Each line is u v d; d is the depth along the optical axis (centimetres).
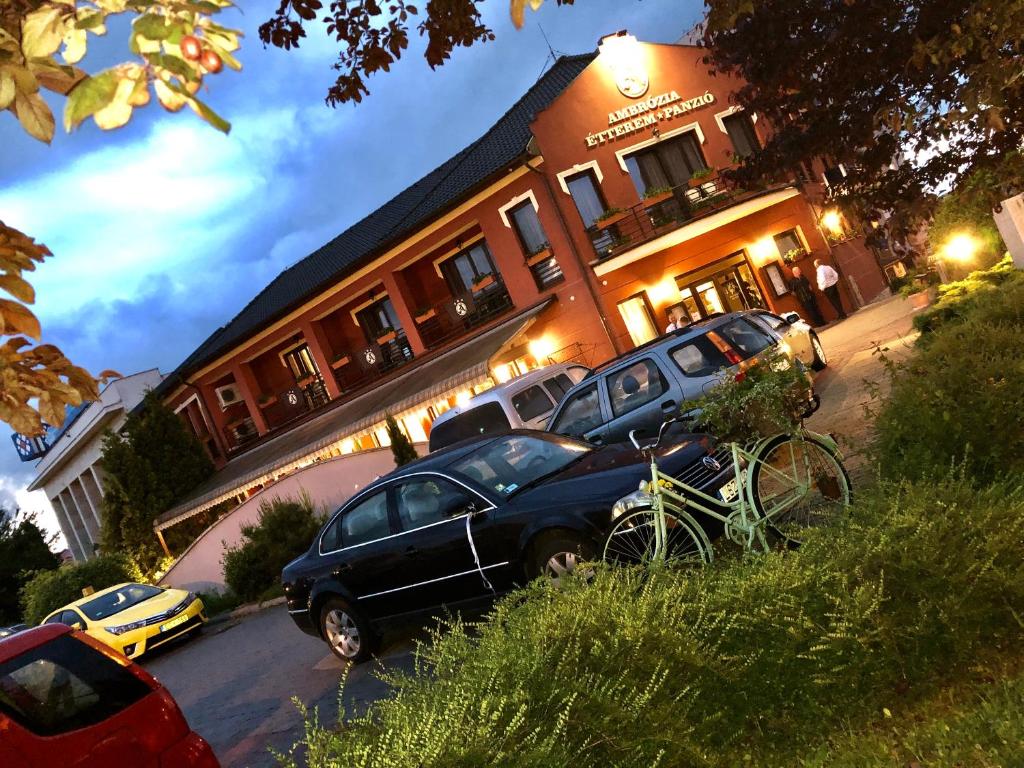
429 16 561
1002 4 560
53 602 2639
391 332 2862
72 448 4572
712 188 2453
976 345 596
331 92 582
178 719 483
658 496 639
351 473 2106
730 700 393
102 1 127
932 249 1391
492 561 766
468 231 2614
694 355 1079
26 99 128
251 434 3528
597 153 2428
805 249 2508
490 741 340
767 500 621
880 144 856
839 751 357
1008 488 487
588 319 2388
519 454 842
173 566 2381
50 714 444
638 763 355
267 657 1253
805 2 822
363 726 379
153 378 4025
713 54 950
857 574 406
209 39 127
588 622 409
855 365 1421
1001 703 339
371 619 902
